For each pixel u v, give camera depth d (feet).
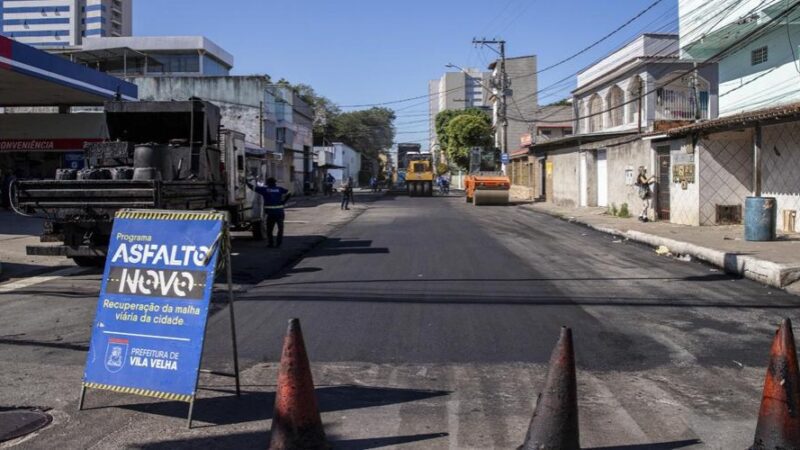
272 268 43.21
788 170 57.11
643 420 17.69
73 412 18.22
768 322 28.48
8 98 95.91
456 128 219.20
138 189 36.88
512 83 201.67
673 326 27.78
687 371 21.91
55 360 23.15
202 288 17.56
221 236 17.84
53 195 37.11
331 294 34.47
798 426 15.11
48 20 480.64
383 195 193.47
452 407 18.62
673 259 47.24
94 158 45.21
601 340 25.58
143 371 17.51
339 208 119.44
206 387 20.27
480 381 20.89
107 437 16.55
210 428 17.15
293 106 196.44
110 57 147.23
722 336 26.20
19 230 64.75
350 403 18.93
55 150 104.68
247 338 25.90
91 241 37.91
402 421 17.58
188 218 18.29
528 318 29.14
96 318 18.29
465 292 34.99
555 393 15.03
